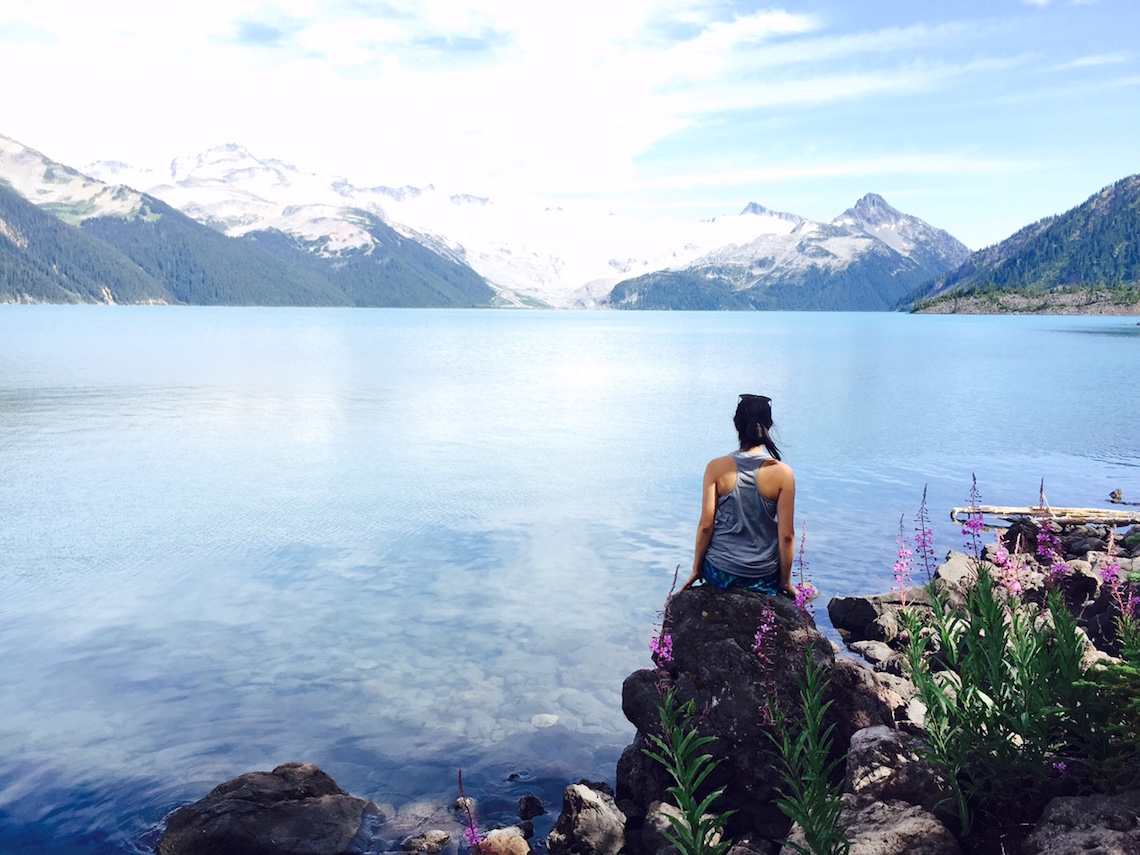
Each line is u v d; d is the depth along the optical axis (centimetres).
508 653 1113
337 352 9694
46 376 5828
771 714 609
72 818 723
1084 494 2192
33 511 1934
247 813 698
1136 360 8569
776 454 761
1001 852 535
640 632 1195
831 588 1406
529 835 711
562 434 3319
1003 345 12262
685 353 10525
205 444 2984
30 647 1118
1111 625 934
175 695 977
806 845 564
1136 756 536
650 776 737
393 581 1428
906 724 769
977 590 651
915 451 2888
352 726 905
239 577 1446
